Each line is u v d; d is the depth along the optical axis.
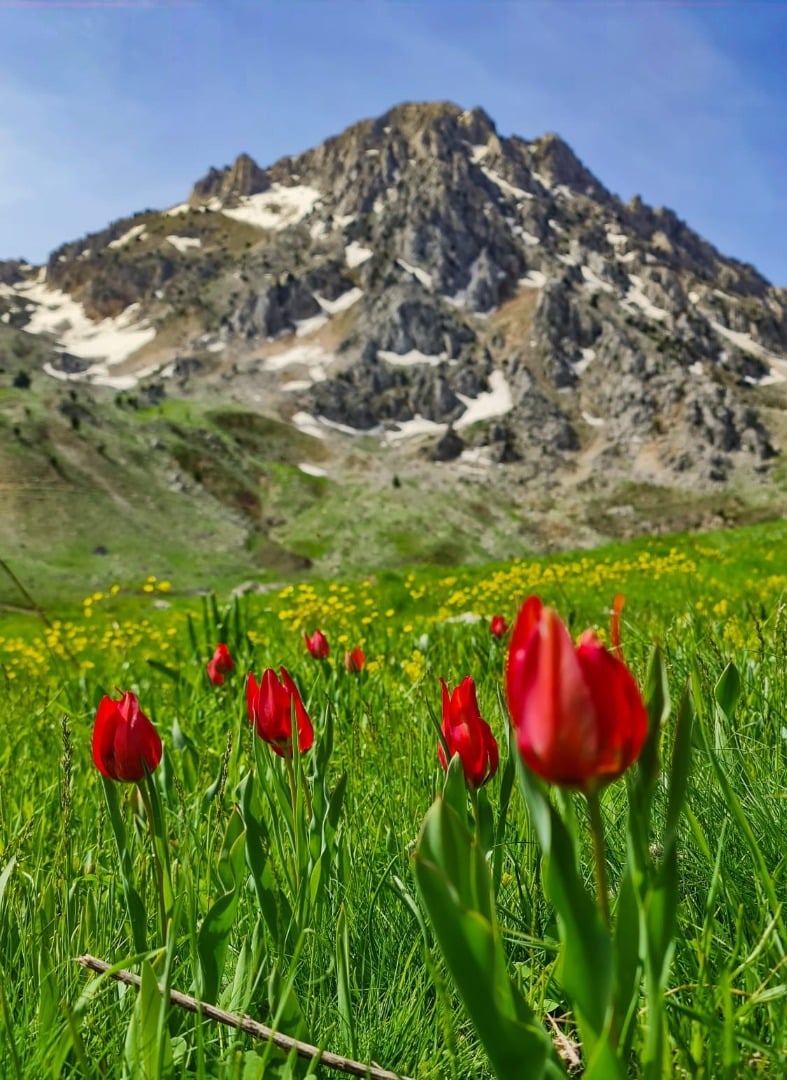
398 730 4.18
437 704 4.41
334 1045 2.01
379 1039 2.01
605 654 1.16
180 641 11.11
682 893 2.34
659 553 23.38
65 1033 1.81
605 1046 1.17
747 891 2.27
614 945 1.29
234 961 2.37
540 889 2.36
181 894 2.21
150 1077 1.67
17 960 2.29
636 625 6.55
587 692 1.12
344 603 12.49
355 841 2.93
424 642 6.80
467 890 1.23
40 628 20.05
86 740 4.99
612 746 1.13
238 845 2.26
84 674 6.65
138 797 2.69
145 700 6.05
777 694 3.68
